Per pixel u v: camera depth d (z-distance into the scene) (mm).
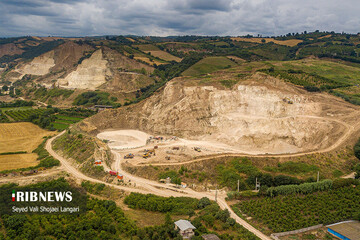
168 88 197750
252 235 75688
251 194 101125
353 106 161750
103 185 105875
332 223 84438
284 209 90312
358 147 130125
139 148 152250
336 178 114812
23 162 131875
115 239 70250
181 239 71312
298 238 77062
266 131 151250
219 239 71312
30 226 71562
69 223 76188
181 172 117312
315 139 145625
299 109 161875
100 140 156625
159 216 86062
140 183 111000
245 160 125438
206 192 106250
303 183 106000
